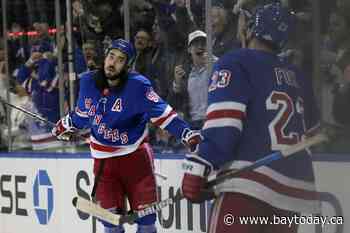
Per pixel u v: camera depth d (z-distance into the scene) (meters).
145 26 18.36
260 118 11.49
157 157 17.77
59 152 20.80
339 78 13.91
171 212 17.39
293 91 11.81
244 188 11.55
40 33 21.41
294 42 13.77
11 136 22.59
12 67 22.41
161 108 15.35
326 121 13.90
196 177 11.43
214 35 16.30
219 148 11.30
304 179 11.97
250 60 11.55
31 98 21.72
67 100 20.69
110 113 15.66
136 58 18.66
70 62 20.50
